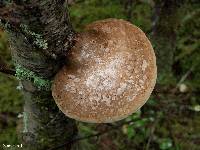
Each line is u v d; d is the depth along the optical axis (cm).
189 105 83
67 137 60
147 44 44
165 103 81
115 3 90
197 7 90
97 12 89
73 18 89
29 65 45
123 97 42
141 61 43
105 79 42
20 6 35
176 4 67
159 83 81
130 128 82
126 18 85
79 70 44
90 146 79
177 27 73
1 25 39
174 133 82
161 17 70
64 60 45
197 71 88
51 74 46
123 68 43
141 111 81
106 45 44
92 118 42
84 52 44
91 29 45
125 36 44
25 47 42
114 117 42
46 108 53
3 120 83
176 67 89
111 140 82
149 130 82
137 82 42
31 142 61
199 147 80
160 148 81
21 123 81
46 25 39
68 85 44
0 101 85
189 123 83
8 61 84
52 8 38
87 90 43
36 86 49
